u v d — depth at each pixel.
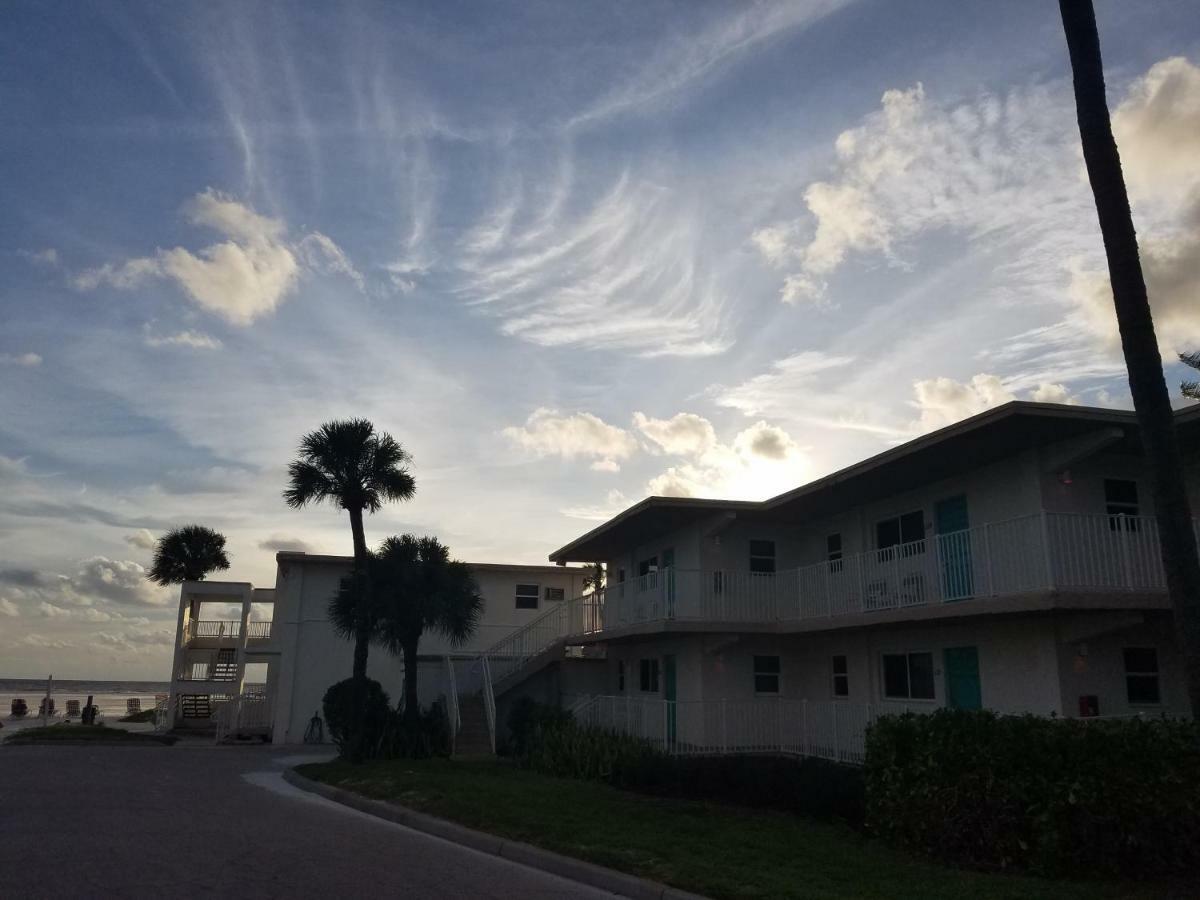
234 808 14.73
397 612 23.22
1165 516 10.34
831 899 8.40
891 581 18.17
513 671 29.20
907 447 16.34
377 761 21.78
